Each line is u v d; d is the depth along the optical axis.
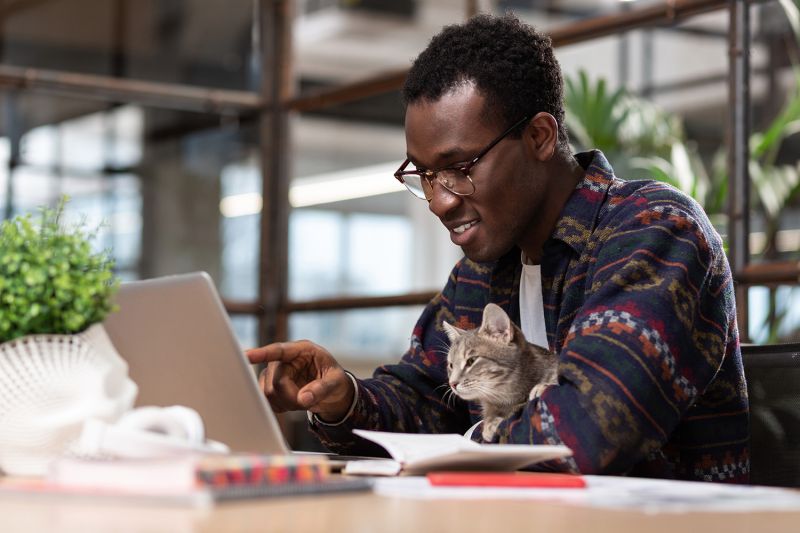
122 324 1.40
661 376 1.49
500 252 1.77
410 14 8.26
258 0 4.79
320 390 1.68
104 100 4.73
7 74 4.38
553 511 0.94
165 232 5.82
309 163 9.35
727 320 1.71
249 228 5.16
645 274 1.58
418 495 1.05
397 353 8.45
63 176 5.60
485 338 1.84
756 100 4.31
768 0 2.99
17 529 0.76
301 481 1.03
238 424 1.36
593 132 4.24
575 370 1.46
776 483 1.77
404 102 1.81
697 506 0.99
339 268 9.47
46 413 1.21
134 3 5.62
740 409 1.77
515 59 1.75
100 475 0.98
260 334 4.65
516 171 1.75
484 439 1.58
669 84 5.61
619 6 3.36
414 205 9.80
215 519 0.82
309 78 8.52
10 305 1.21
